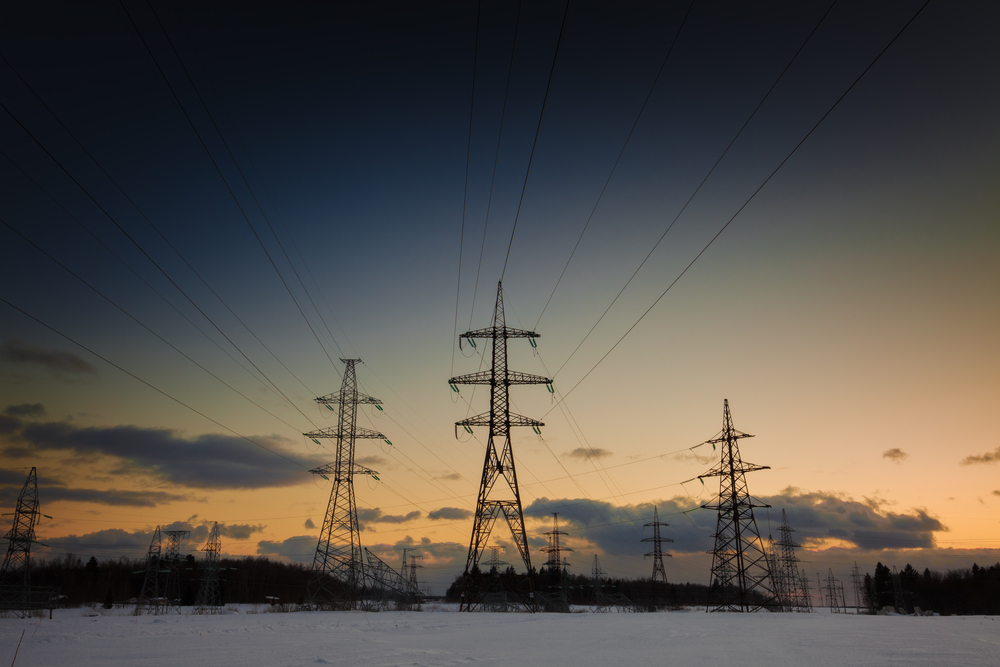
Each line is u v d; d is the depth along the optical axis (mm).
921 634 28781
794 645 23109
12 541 77625
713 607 76188
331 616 48938
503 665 17297
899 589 154000
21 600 58500
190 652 21125
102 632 30000
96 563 143750
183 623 37188
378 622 39469
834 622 40656
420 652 20922
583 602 126875
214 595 107312
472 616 49844
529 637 27562
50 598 51469
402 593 81188
